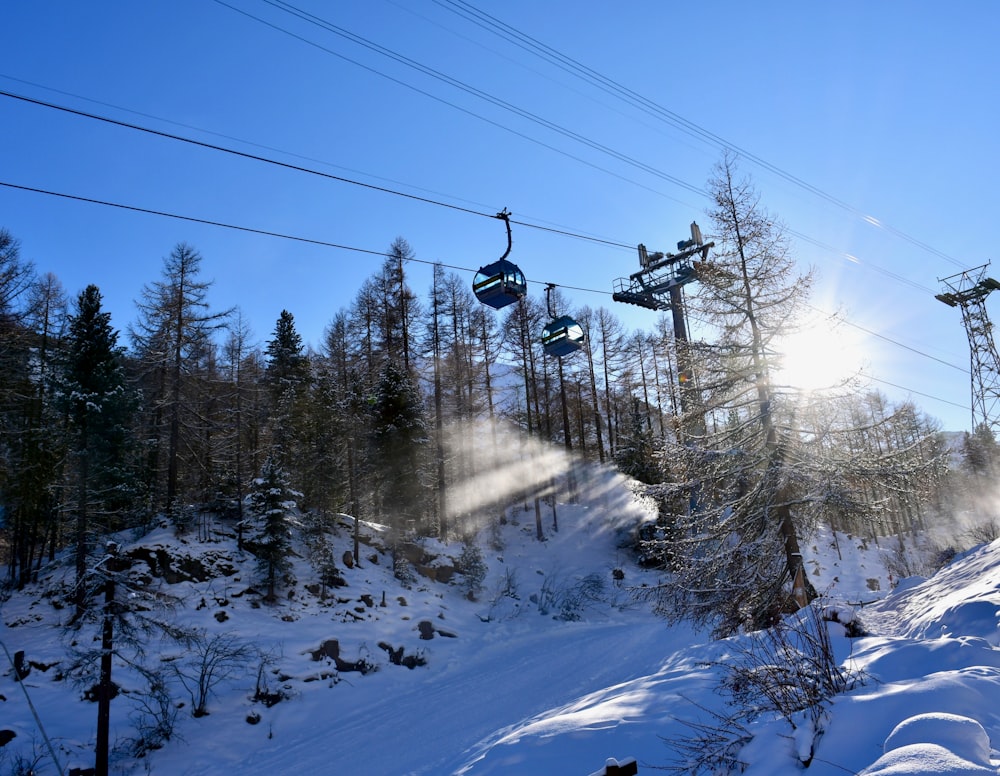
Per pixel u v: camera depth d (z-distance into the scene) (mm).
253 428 41031
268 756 17234
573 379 50125
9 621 22969
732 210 17656
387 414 34719
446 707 19250
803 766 5023
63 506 20844
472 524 40812
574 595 33375
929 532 49312
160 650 21203
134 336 32844
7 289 29250
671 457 17422
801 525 16188
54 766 15977
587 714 8414
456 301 45438
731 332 17172
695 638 19203
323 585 27375
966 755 4105
